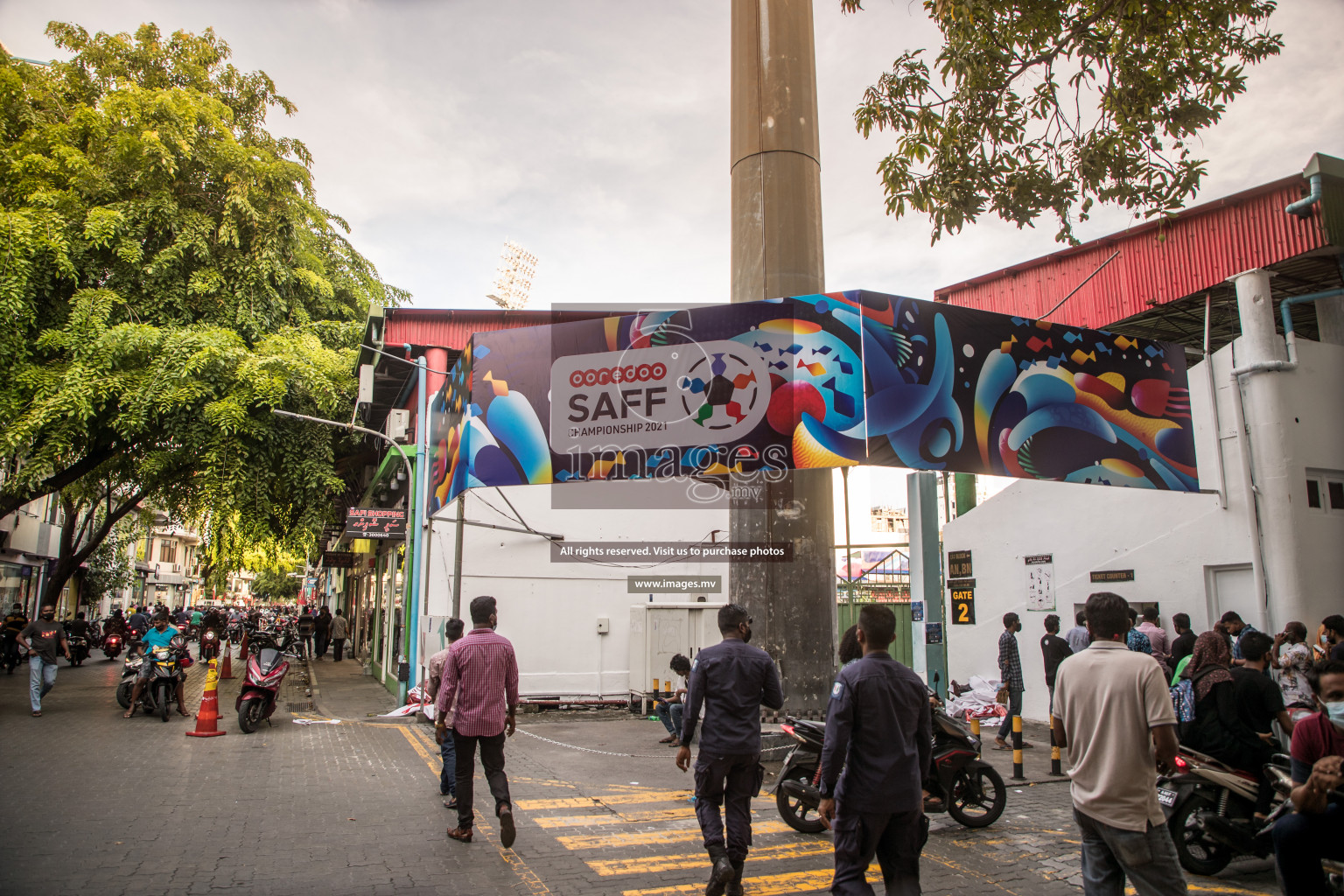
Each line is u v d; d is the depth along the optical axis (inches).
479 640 230.5
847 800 150.6
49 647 482.3
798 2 382.3
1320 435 387.2
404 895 185.2
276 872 199.5
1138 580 430.6
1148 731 136.7
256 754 360.5
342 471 935.0
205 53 759.1
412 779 314.5
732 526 347.9
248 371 585.3
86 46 729.0
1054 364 356.2
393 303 930.1
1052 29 322.7
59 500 950.4
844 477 349.1
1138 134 315.0
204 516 641.0
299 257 735.1
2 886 184.4
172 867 200.7
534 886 193.5
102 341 563.5
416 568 576.4
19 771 313.0
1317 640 361.7
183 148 639.1
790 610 335.6
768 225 359.9
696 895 190.4
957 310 340.5
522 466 366.0
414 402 653.3
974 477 608.1
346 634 1165.1
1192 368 414.9
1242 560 384.5
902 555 729.6
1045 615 478.6
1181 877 133.4
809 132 371.6
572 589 584.4
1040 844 235.3
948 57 326.3
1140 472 366.0
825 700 332.8
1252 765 215.6
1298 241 435.5
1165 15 304.2
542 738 431.2
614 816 262.8
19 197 623.2
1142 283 514.3
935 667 504.4
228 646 797.9
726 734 186.5
